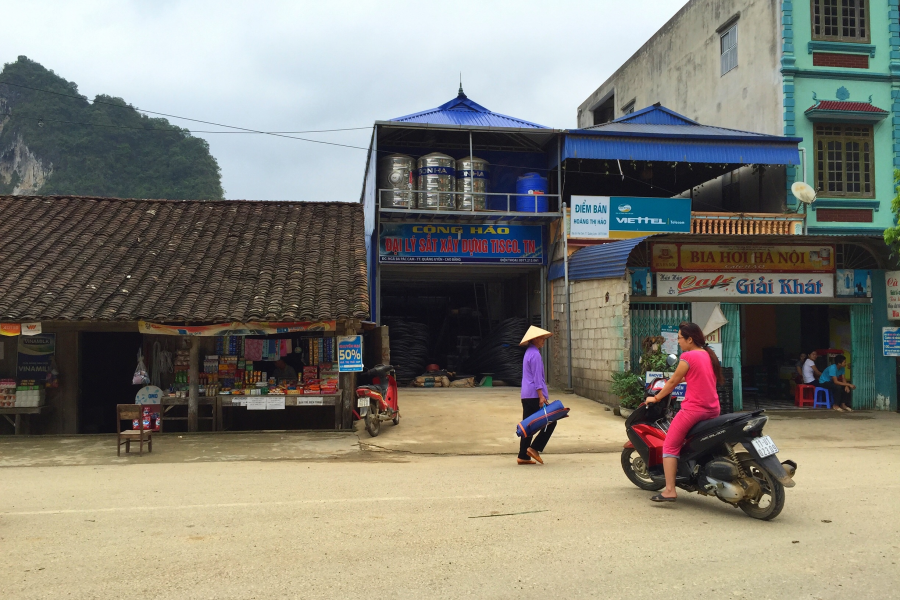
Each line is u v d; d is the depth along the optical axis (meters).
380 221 16.89
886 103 18.12
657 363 12.82
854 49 18.03
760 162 16.84
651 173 19.34
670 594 3.97
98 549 4.82
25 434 11.71
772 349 17.88
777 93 18.03
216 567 4.42
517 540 5.00
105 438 10.70
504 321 19.00
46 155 77.75
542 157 18.53
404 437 10.78
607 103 30.31
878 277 14.91
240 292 11.53
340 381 11.53
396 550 4.77
